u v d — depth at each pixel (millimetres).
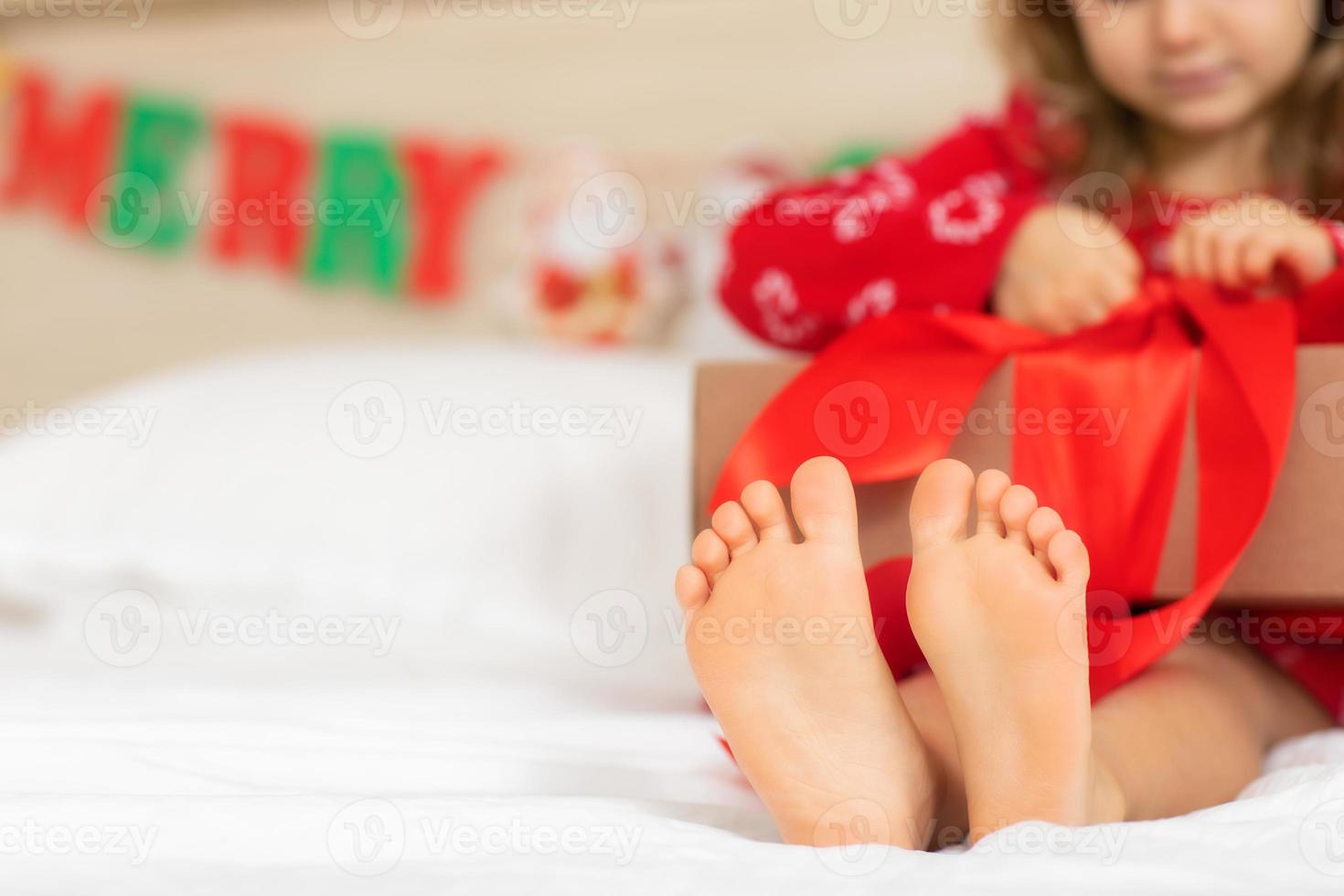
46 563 1272
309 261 2139
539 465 1289
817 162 1984
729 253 1167
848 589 625
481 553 1244
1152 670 791
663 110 2037
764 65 2010
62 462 1343
